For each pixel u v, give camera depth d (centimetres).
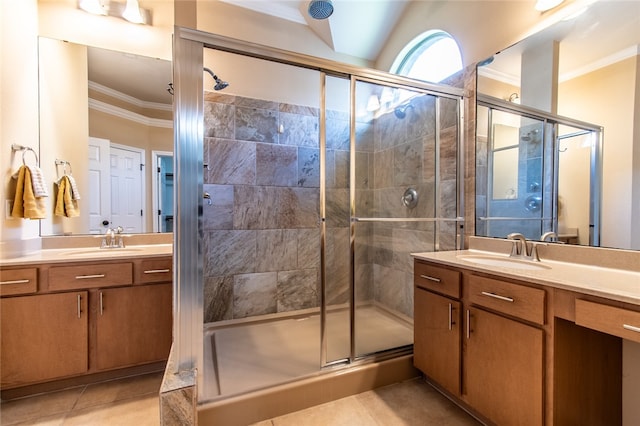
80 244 215
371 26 278
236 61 259
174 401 123
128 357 185
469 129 213
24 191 182
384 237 246
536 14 171
